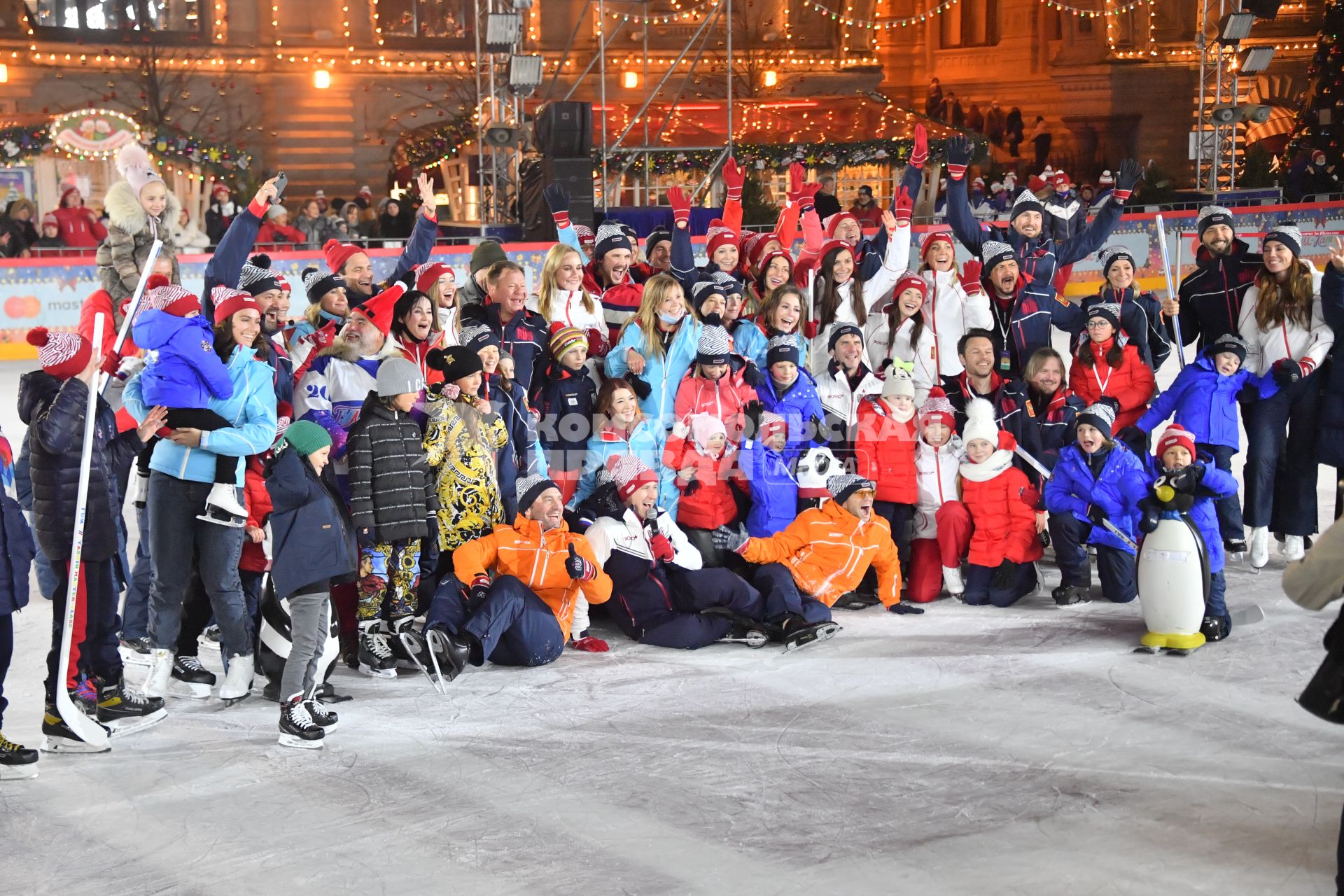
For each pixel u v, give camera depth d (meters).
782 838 3.96
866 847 3.89
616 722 5.04
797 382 6.91
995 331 7.59
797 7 28.91
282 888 3.69
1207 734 4.78
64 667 4.69
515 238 16.78
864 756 4.62
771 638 6.07
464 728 5.00
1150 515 5.80
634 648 6.08
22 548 4.51
